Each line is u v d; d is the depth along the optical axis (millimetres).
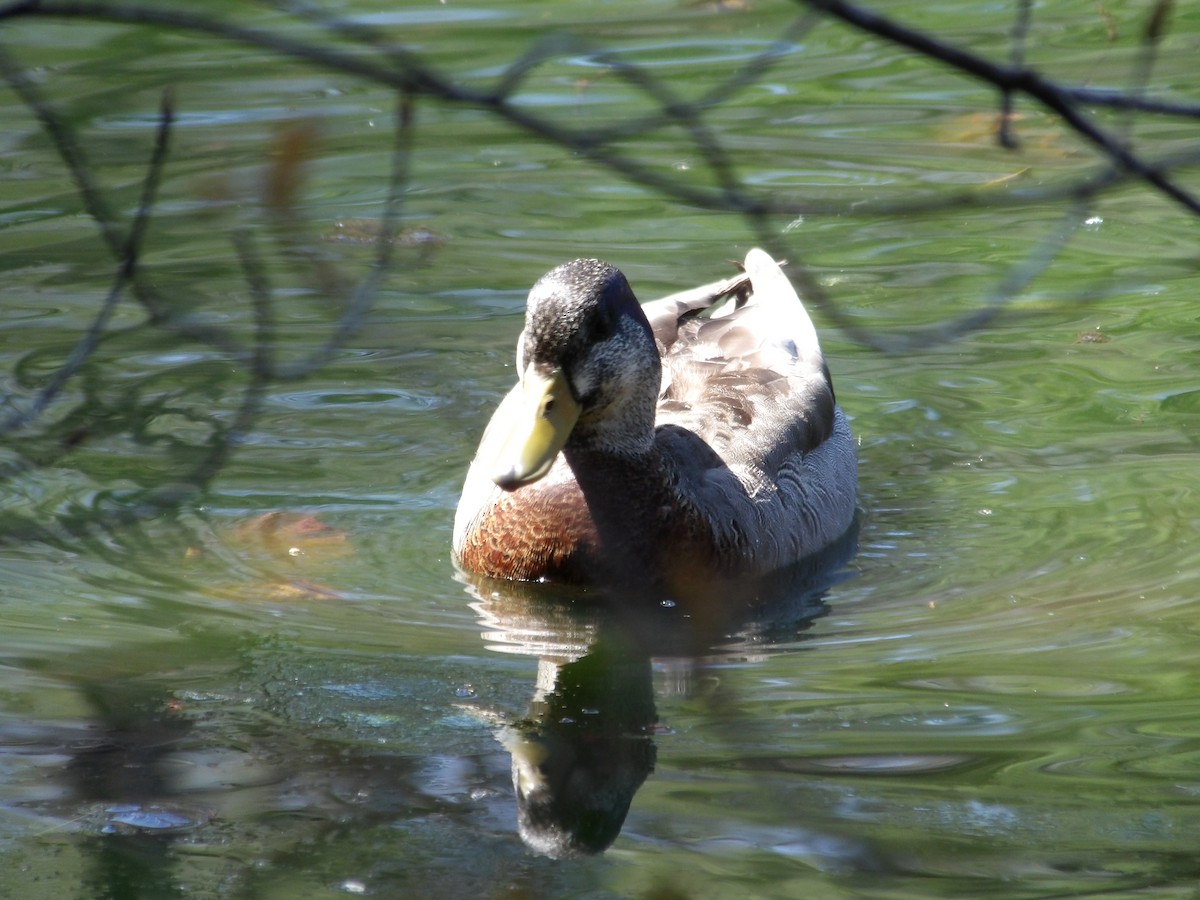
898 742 8469
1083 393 13750
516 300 15547
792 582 11008
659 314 12953
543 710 8938
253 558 11117
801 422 11969
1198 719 8648
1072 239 16641
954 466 12688
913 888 6938
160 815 7699
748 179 17875
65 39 21797
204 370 14164
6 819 7637
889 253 16500
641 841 7422
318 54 3926
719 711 8922
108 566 10922
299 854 7328
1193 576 10570
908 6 23359
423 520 11867
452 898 6973
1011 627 10000
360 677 9328
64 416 13148
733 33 22219
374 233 16641
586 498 10688
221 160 17750
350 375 14242
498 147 19234
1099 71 20188
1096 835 7414
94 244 16500
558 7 23094
